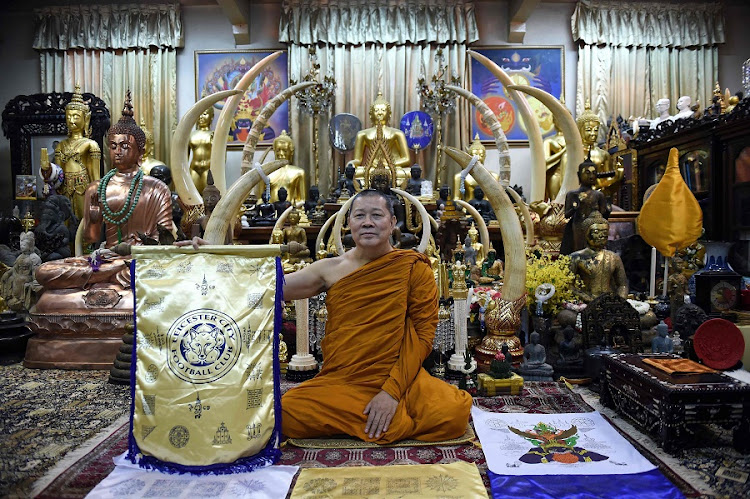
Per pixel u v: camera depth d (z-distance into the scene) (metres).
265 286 2.85
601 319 4.23
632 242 6.83
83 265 4.97
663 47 9.45
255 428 2.65
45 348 4.80
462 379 3.85
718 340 3.42
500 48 9.60
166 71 9.52
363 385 3.00
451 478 2.49
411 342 3.01
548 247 6.30
